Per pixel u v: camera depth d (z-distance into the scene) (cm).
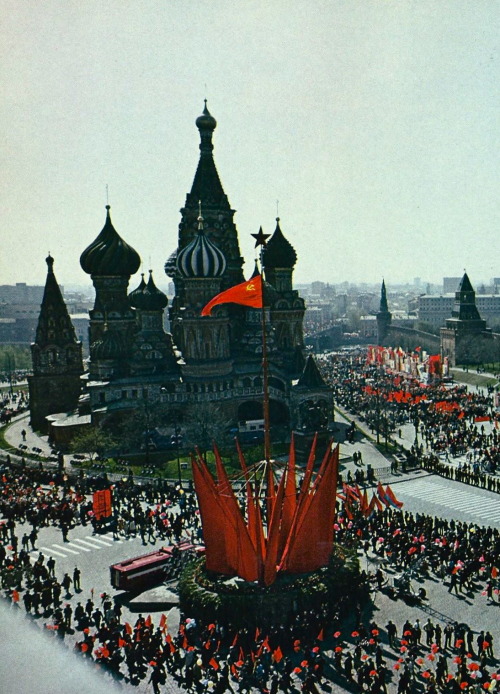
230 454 11850
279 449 12194
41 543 7806
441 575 6588
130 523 8056
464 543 6812
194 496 9388
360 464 11369
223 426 12612
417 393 17175
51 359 15838
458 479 10300
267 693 4538
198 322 13700
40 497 9081
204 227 15525
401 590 6125
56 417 14400
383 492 7994
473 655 5012
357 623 5444
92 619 5669
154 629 5594
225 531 5875
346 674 4719
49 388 15850
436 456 11288
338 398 18175
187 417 13000
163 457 11925
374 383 19025
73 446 11756
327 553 5953
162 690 4672
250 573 5653
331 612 5494
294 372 15175
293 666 4947
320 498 5838
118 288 16188
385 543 7138
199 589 5634
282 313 16125
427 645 5178
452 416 14388
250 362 14800
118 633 5184
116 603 6175
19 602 6234
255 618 5312
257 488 5956
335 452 5928
